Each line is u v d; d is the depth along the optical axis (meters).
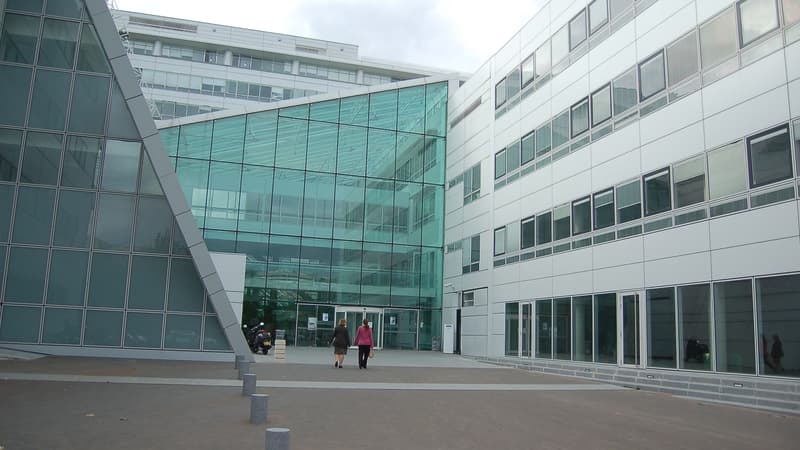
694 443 10.14
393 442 9.40
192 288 23.70
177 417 10.75
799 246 16.83
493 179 36.09
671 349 21.25
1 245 22.45
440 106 44.25
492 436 10.20
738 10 19.61
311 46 79.12
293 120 41.25
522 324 31.62
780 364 17.08
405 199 42.50
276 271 39.56
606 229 25.36
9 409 10.91
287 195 40.38
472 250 38.31
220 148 39.81
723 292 19.23
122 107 23.78
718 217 19.67
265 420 10.35
